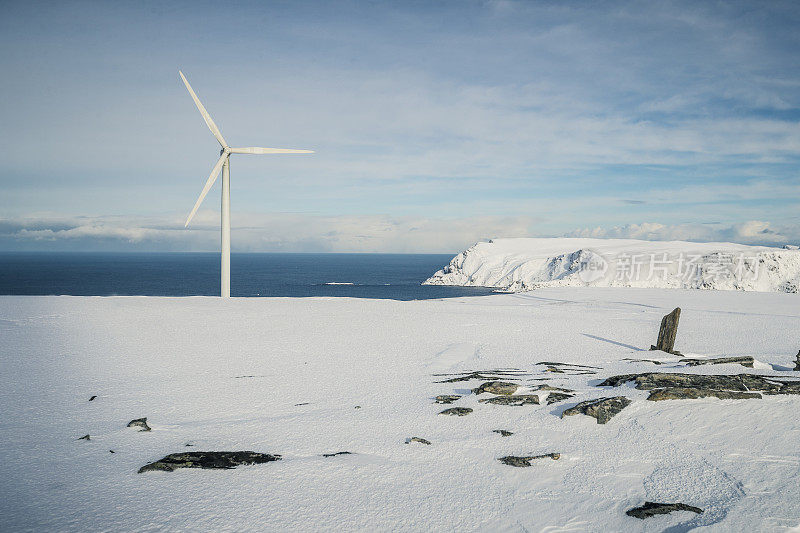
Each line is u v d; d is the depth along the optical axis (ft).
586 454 23.50
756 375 34.22
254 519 18.01
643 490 20.04
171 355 52.39
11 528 17.29
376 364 48.78
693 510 18.25
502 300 145.28
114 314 84.79
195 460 23.15
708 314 105.60
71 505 19.12
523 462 22.59
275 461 23.27
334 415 30.89
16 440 26.63
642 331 77.00
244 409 32.58
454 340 65.16
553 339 67.51
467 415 29.76
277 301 115.96
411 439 25.61
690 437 24.66
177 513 18.45
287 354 53.78
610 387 34.63
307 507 18.92
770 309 118.62
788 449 22.71
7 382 39.93
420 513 18.48
